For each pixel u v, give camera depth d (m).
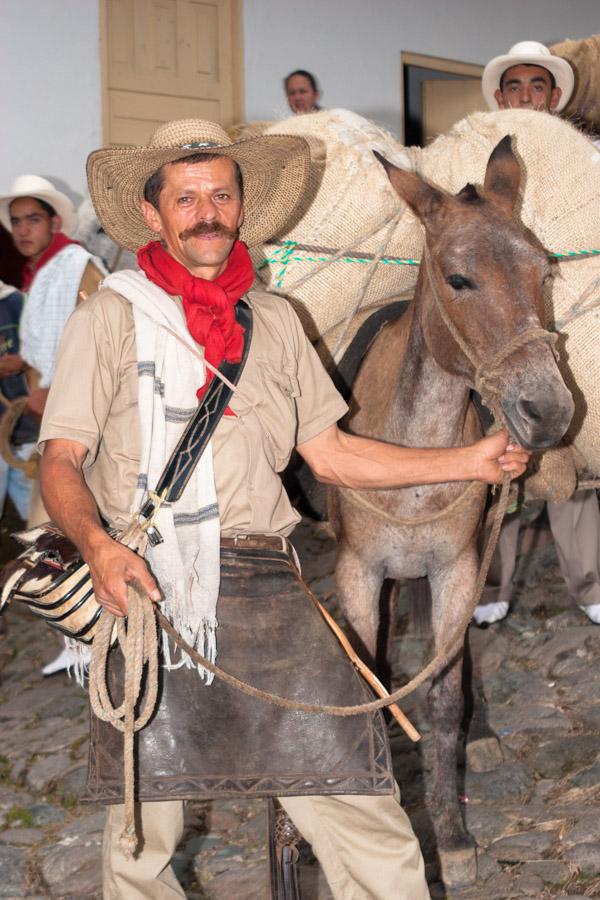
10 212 5.33
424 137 9.59
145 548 2.26
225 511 2.33
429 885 3.30
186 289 2.35
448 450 2.61
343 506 3.40
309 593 2.39
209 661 2.24
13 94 7.60
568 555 5.18
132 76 8.19
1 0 7.49
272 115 8.69
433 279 2.95
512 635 5.31
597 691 4.56
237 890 3.44
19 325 5.59
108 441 2.33
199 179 2.39
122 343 2.31
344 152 3.56
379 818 2.33
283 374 2.46
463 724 4.05
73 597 2.25
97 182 2.56
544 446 2.61
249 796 2.27
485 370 2.74
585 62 5.41
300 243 3.52
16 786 4.50
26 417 5.40
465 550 3.38
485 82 5.50
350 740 2.29
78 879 3.68
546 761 4.05
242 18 8.44
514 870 3.36
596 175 3.50
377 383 3.46
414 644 5.34
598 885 3.21
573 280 3.44
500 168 3.07
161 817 2.35
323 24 8.83
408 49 9.29
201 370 2.33
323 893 3.32
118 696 2.26
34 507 5.33
